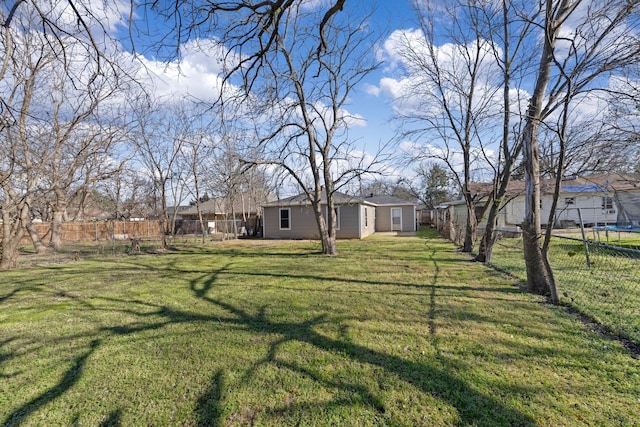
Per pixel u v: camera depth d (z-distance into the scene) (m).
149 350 3.25
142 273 7.84
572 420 2.05
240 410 2.27
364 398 2.36
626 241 11.26
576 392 2.35
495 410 2.18
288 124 9.76
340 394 2.42
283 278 6.82
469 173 10.45
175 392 2.50
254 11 3.16
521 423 2.05
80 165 11.73
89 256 11.77
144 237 21.62
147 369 2.86
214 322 4.04
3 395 2.50
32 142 9.77
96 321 4.17
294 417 2.18
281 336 3.53
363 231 18.52
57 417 2.23
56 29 3.45
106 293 5.73
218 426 2.11
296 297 5.16
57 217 14.38
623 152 5.35
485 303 4.59
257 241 17.69
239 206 28.02
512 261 8.28
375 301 4.82
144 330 3.81
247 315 4.29
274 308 4.58
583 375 2.57
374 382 2.56
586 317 3.92
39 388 2.59
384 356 2.99
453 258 9.23
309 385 2.55
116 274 7.75
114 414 2.25
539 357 2.89
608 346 3.08
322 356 3.03
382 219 23.61
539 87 4.93
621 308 4.12
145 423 2.16
